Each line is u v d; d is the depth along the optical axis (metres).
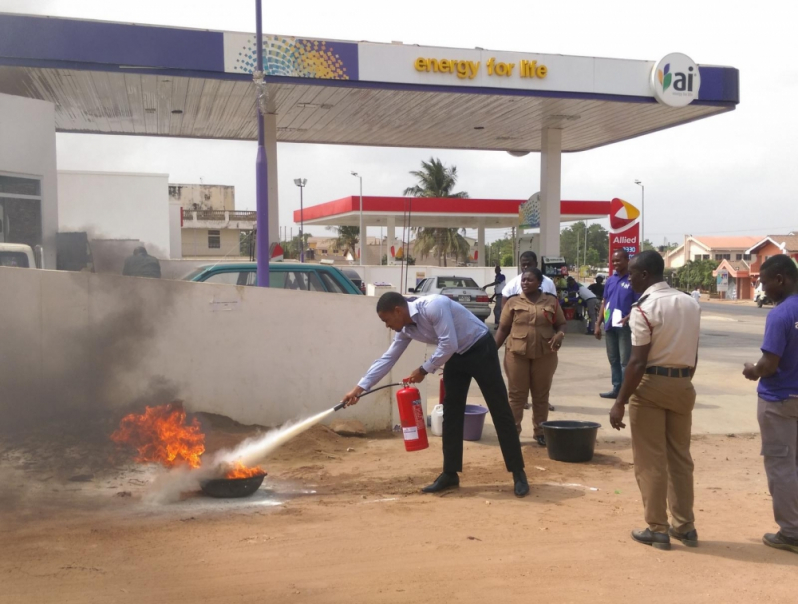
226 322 7.30
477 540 4.43
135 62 13.27
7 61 12.59
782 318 4.32
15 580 3.61
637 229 15.20
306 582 3.69
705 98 16.69
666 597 3.67
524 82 15.62
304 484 5.82
